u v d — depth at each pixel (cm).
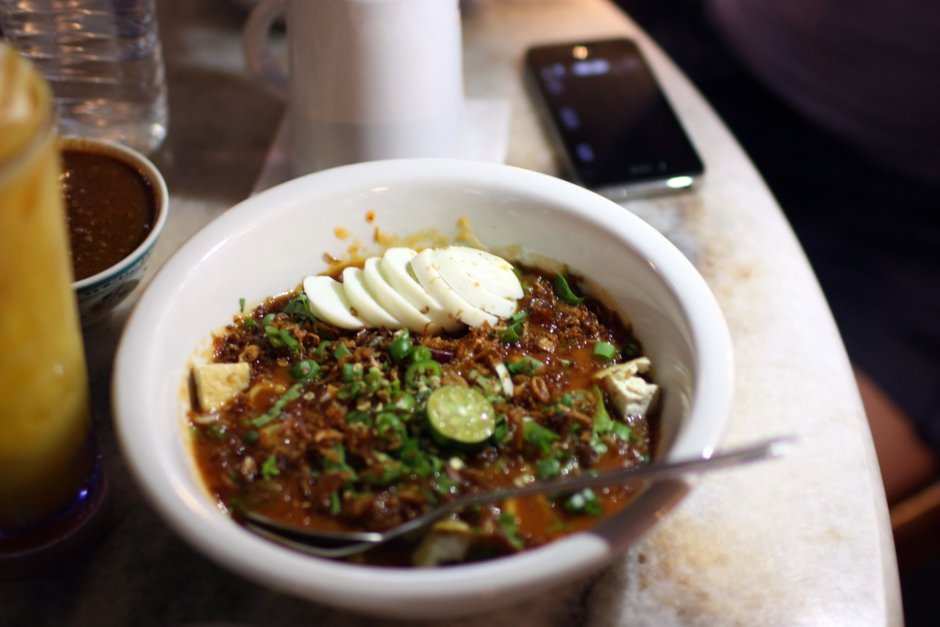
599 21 69
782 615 37
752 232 54
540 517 36
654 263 40
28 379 32
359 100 48
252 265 42
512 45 66
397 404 38
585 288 44
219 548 31
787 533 39
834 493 41
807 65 104
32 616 36
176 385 37
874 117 101
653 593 37
